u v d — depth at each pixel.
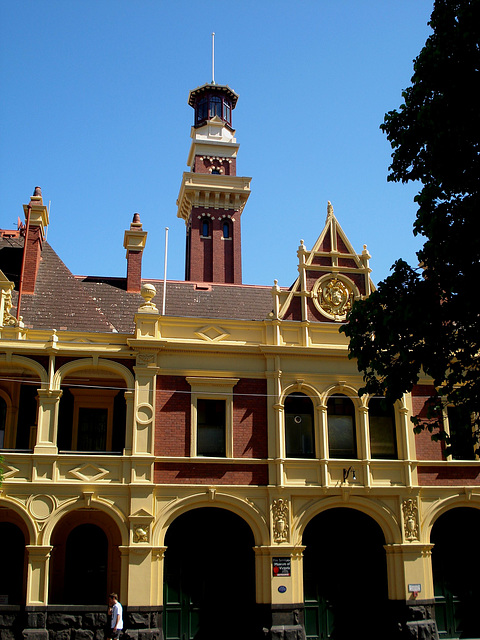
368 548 28.84
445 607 28.20
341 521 29.06
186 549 27.55
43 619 24.44
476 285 17.88
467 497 28.73
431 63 18.84
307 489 27.38
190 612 26.75
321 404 28.56
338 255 31.27
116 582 27.47
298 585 26.44
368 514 27.89
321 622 27.28
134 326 31.41
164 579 26.91
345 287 30.95
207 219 52.34
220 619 26.91
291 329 29.59
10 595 26.62
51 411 26.59
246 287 35.81
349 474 27.94
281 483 27.14
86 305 30.91
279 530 26.72
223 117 57.00
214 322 29.02
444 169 18.75
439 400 21.33
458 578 28.84
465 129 18.11
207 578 27.36
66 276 32.16
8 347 26.77
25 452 26.22
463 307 18.45
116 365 27.55
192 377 27.84
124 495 26.19
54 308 30.30
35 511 25.48
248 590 27.31
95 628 24.59
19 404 28.20
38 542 25.20
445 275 18.78
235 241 51.78
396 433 29.11
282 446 27.70
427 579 27.45
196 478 26.84
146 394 27.34
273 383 28.52
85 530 28.25
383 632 27.17
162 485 26.39
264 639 25.38
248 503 26.84
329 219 31.91
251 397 28.30
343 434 28.89
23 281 30.86
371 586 28.28
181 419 27.52
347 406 29.28
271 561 26.34
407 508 28.08
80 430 28.81
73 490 25.89
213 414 28.11
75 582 27.55
